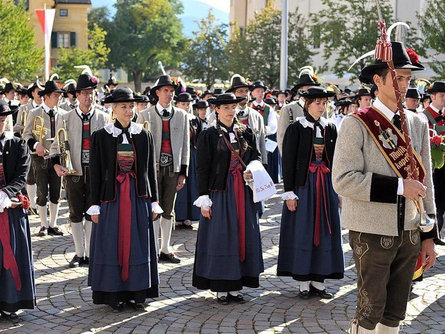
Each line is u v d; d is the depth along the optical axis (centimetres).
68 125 792
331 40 2884
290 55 2881
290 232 677
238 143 659
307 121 672
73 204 786
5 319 597
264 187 642
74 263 781
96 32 5347
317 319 603
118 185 626
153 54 7050
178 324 591
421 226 414
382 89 417
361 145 413
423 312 620
